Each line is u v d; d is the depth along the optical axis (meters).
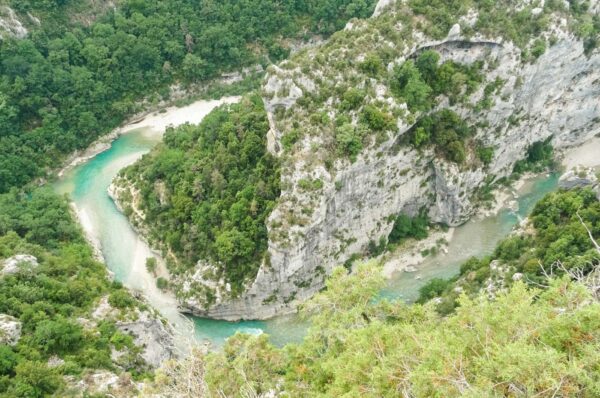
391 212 69.31
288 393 34.12
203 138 77.31
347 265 67.75
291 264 61.69
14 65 87.19
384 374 25.28
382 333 29.42
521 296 26.14
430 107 66.88
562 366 19.45
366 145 61.12
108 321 53.56
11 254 59.44
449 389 21.55
